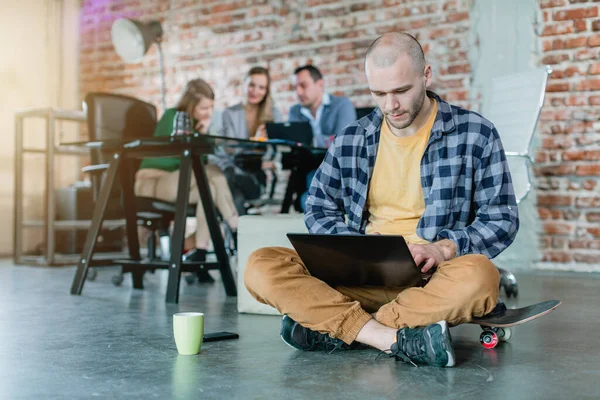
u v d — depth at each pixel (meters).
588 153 3.88
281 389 1.26
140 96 5.57
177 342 1.61
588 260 3.88
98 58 5.73
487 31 4.16
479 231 1.57
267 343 1.76
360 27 4.63
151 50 5.50
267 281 1.57
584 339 1.81
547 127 3.98
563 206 3.94
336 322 1.54
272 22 4.98
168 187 3.30
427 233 1.63
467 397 1.20
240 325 2.08
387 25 4.52
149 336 1.88
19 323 2.13
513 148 3.12
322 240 1.45
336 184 1.77
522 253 4.05
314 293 1.55
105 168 3.46
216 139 2.67
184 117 3.44
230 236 3.92
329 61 4.76
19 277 3.74
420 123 1.64
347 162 1.73
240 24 5.13
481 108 4.20
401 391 1.24
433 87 4.34
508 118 3.24
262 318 2.23
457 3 4.26
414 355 1.45
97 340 1.82
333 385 1.29
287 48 4.93
